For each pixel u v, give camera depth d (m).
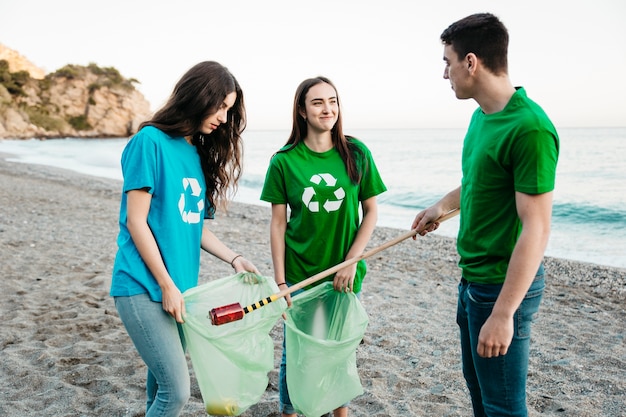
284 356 2.89
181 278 2.48
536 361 4.22
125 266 2.35
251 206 14.02
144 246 2.30
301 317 2.83
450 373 3.98
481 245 2.16
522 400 2.18
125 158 2.37
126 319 2.33
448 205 2.63
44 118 85.38
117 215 11.05
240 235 9.77
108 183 19.00
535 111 1.98
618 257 8.70
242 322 2.68
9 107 81.75
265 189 2.89
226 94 2.44
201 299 2.58
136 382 3.69
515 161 1.97
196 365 2.41
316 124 2.72
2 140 73.88
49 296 5.50
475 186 2.14
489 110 2.12
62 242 7.98
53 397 3.44
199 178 2.57
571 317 5.36
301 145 2.84
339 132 2.81
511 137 1.97
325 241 2.81
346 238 2.85
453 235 10.30
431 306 5.66
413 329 4.92
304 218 2.79
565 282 6.74
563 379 3.89
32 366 3.90
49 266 6.59
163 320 2.36
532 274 1.92
